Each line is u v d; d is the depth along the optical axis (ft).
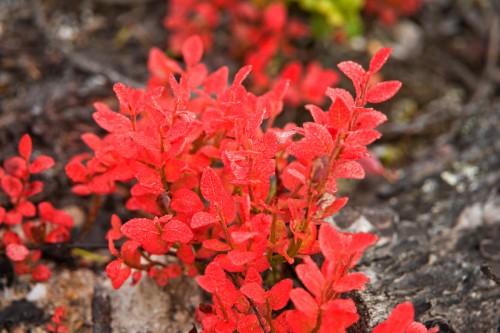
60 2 2.43
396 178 1.98
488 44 2.56
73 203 1.86
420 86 2.41
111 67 2.21
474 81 2.45
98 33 2.36
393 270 1.59
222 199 1.37
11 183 1.57
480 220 1.74
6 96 2.05
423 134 2.24
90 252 1.75
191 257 1.46
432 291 1.56
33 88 2.08
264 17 2.37
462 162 1.94
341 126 1.34
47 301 1.68
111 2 2.47
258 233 1.30
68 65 2.15
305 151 1.34
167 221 1.44
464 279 1.58
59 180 1.88
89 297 1.70
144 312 1.63
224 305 1.38
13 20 2.30
